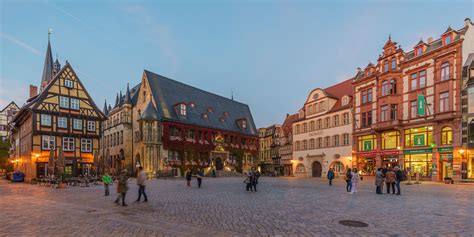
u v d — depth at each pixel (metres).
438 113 33.19
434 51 34.56
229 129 62.22
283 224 9.23
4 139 71.62
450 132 32.50
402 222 9.55
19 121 44.84
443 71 33.62
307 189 22.33
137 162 48.53
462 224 9.28
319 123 52.06
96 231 8.34
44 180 29.70
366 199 15.63
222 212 11.38
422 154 35.09
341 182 33.06
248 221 9.67
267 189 22.33
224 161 58.34
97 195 18.20
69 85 40.81
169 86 55.97
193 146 53.03
